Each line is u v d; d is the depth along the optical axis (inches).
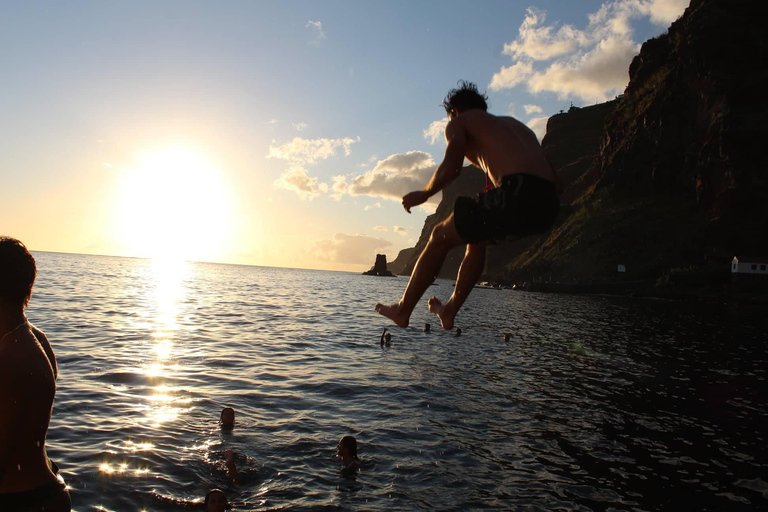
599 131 7317.9
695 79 3838.6
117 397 443.2
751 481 339.9
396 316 112.3
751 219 3262.8
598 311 2054.6
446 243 106.2
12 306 105.3
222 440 361.4
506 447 389.4
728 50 3651.6
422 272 108.0
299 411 446.6
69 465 301.0
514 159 103.0
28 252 110.7
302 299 2054.6
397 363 711.1
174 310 1256.8
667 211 3850.9
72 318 954.1
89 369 541.3
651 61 4879.4
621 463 366.6
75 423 370.3
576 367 752.3
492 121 108.8
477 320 1515.7
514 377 656.4
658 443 413.1
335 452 357.1
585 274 3789.4
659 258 3486.7
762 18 3676.2
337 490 299.9
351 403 483.8
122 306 1258.0
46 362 107.4
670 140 4001.0
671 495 315.6
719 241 3309.5
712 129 3555.6
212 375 553.9
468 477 330.3
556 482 329.4
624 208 4160.9
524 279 4365.2
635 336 1197.7
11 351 101.1
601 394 580.7
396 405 487.2
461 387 578.9
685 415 502.0
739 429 458.3
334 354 754.2
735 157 3336.6
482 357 808.3
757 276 2910.9
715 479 342.0
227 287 2659.9
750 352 987.9
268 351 738.8
